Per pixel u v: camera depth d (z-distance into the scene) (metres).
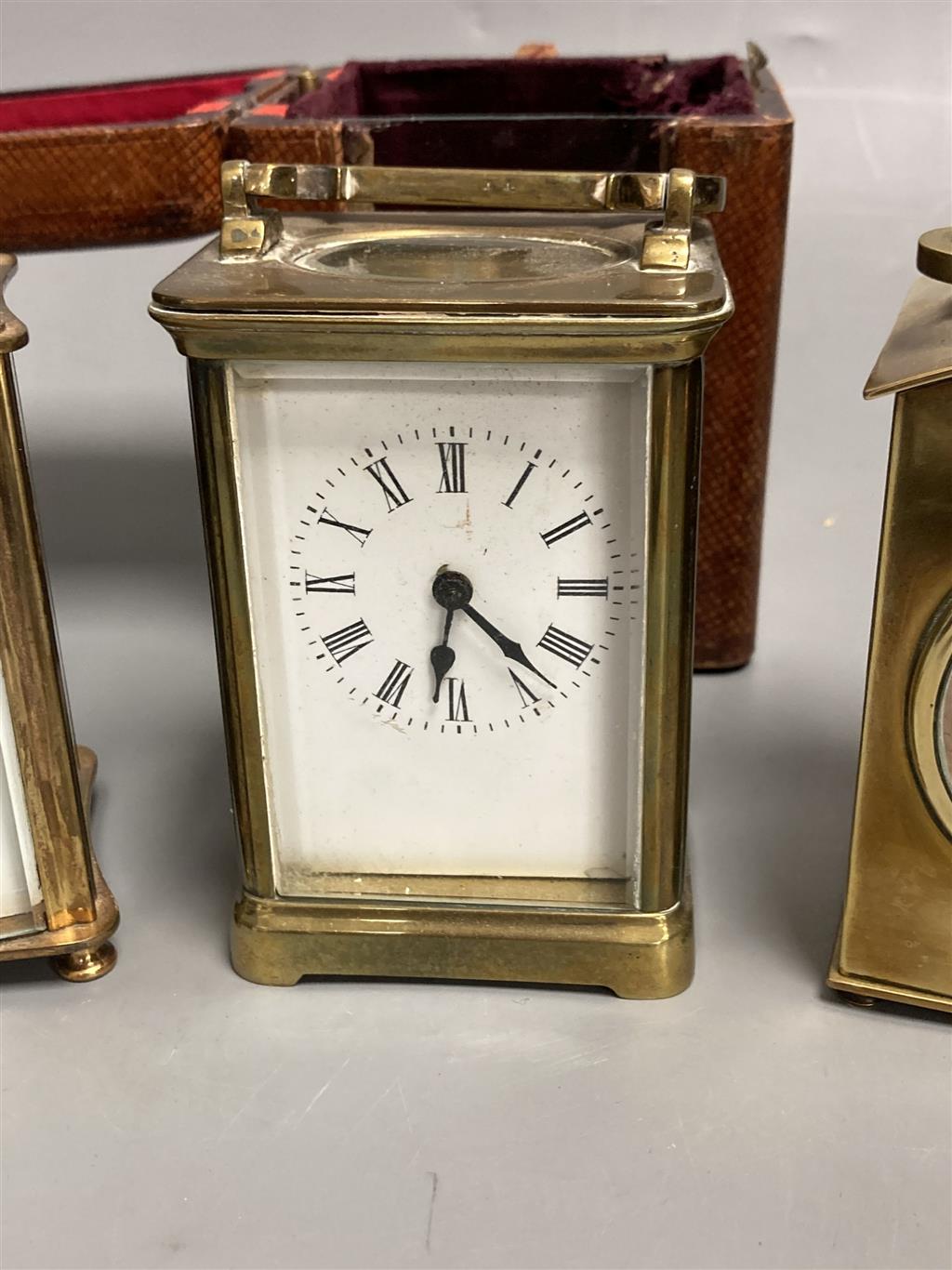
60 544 0.45
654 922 0.25
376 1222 0.22
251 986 0.27
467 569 0.24
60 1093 0.24
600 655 0.24
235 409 0.23
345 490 0.23
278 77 0.40
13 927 0.26
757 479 0.36
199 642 0.40
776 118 0.32
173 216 0.32
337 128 0.32
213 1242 0.21
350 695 0.25
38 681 0.24
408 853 0.26
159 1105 0.24
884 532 0.22
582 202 0.23
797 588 0.42
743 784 0.32
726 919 0.28
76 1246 0.21
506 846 0.26
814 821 0.31
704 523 0.36
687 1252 0.21
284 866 0.26
